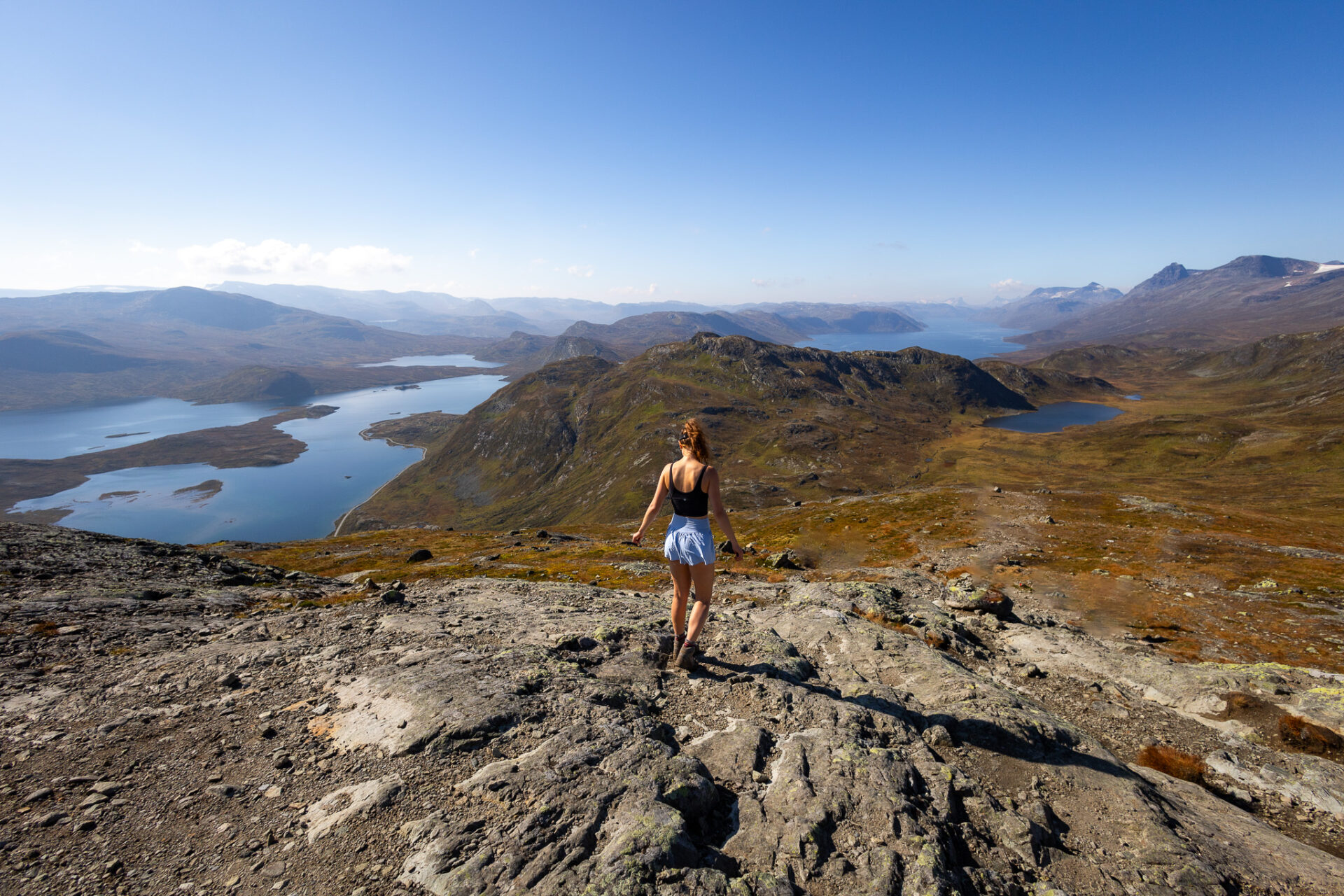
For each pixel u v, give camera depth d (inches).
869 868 177.2
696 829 191.8
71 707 275.3
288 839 179.8
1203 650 1015.0
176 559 810.8
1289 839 259.0
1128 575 1708.9
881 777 222.1
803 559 2023.9
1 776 215.8
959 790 235.3
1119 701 469.7
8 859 168.4
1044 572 1749.5
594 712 248.1
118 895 156.9
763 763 232.8
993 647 602.5
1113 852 215.5
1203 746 391.2
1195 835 237.5
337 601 592.7
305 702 273.9
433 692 263.6
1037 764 269.6
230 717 261.4
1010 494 3747.5
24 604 478.0
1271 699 446.9
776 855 180.5
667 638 364.8
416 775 207.3
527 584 706.2
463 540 3189.0
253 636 394.0
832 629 448.8
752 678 304.5
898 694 319.3
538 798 190.2
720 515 281.9
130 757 228.7
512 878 158.2
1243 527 2760.8
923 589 864.9
